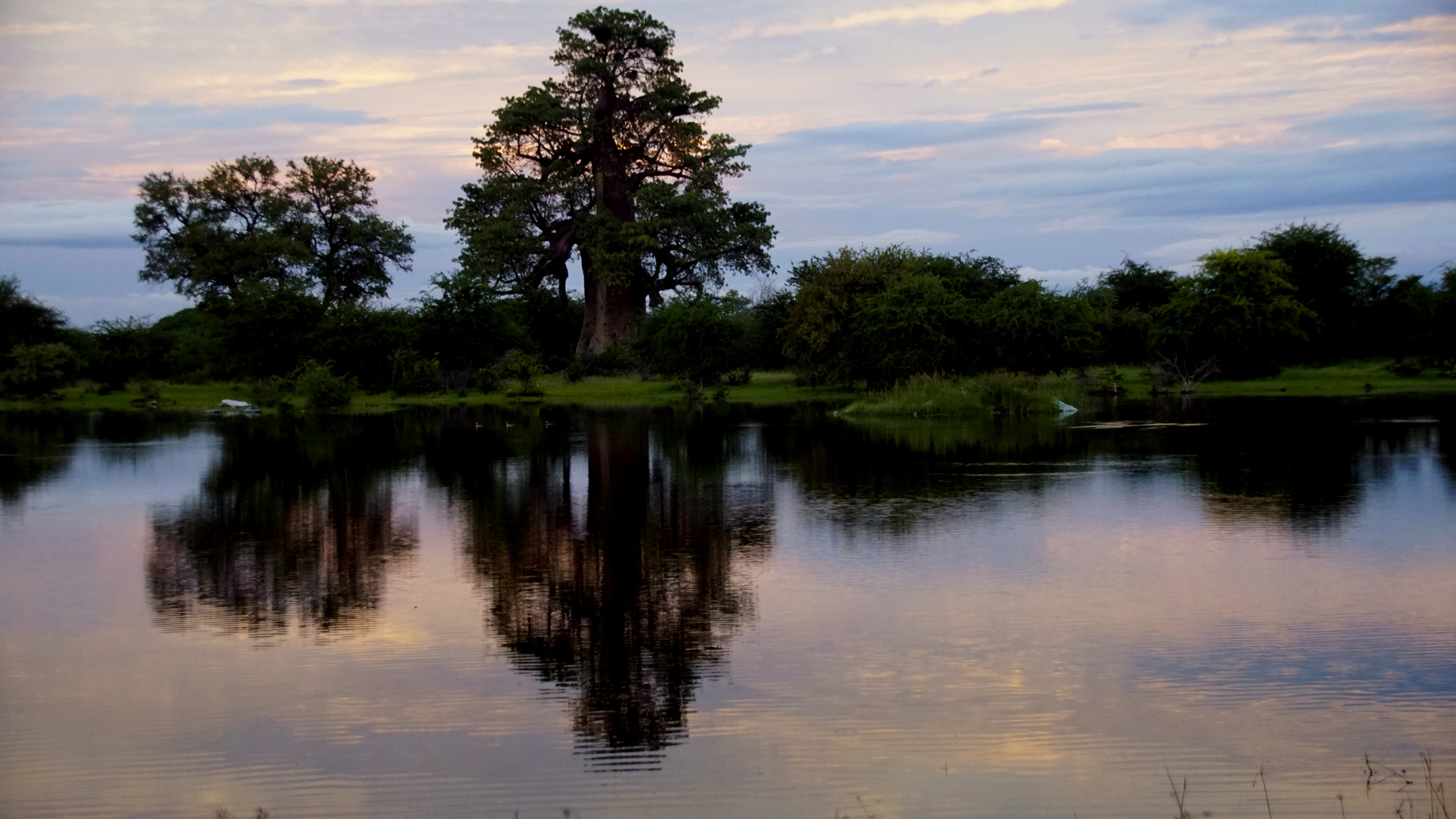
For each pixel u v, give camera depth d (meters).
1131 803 7.21
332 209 88.81
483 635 10.76
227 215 86.88
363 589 12.65
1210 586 12.22
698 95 84.31
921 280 49.28
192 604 12.12
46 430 36.66
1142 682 9.23
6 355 59.47
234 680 9.57
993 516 16.86
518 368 60.78
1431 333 57.34
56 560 14.48
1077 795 7.30
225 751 8.12
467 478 22.36
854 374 55.59
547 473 23.06
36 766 7.91
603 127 82.69
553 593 12.34
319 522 17.14
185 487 21.34
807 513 17.41
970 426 34.06
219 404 52.22
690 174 86.44
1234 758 7.82
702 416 41.69
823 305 55.28
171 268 84.94
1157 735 8.20
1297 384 54.25
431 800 7.32
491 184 82.56
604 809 7.17
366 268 91.31
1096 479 20.84
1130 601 11.66
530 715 8.70
